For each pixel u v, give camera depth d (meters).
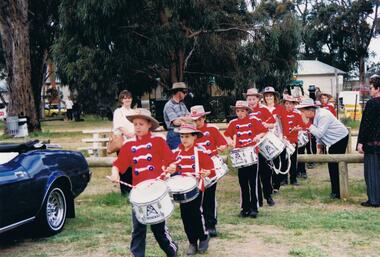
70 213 8.28
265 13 26.23
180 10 22.81
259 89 27.70
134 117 5.89
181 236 7.48
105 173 14.26
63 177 7.91
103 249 6.98
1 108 60.31
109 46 23.06
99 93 25.12
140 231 5.86
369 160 9.25
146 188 5.55
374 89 9.25
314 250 6.56
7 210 6.58
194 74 29.31
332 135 10.04
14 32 27.94
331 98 15.04
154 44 22.72
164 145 5.96
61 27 22.89
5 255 6.80
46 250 7.00
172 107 9.48
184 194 5.98
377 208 9.20
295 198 10.26
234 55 27.05
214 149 7.34
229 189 11.53
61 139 24.14
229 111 28.98
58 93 61.62
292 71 26.88
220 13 25.66
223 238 7.30
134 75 26.41
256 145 8.38
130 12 21.52
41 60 35.03
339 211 8.97
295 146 11.02
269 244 6.97
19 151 7.72
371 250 6.61
